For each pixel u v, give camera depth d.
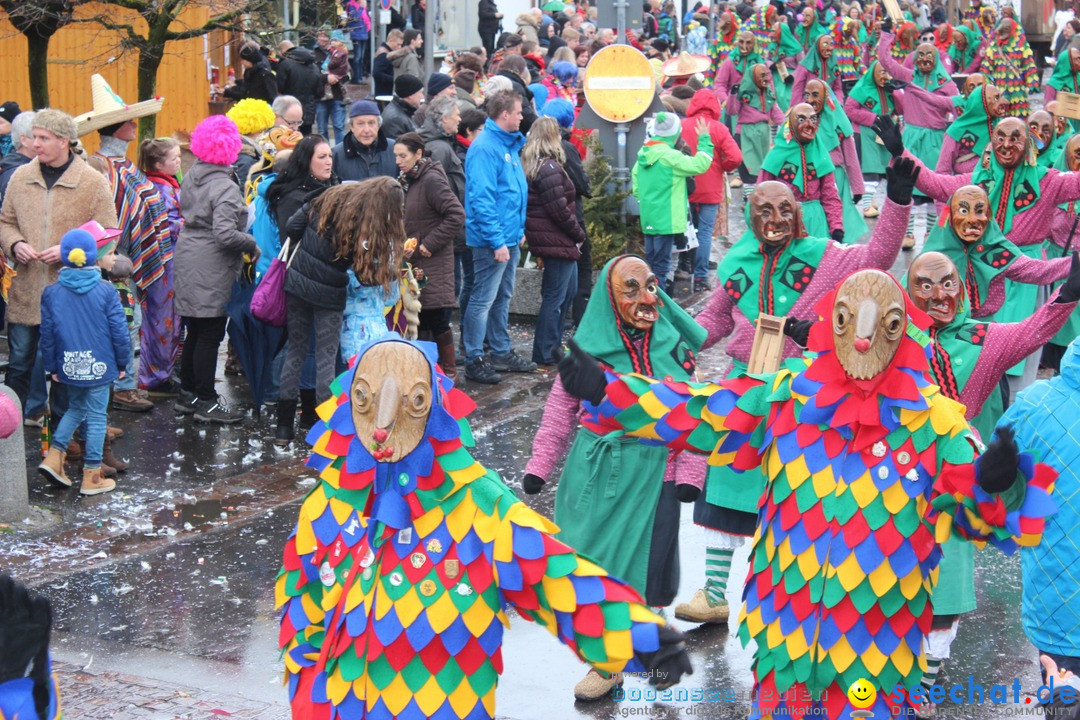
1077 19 28.58
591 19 27.27
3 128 10.56
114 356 7.47
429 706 3.37
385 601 3.39
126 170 8.88
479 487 3.39
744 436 3.98
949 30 23.77
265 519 7.23
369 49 22.34
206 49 18.67
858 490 3.84
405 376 3.30
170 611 6.02
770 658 4.02
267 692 5.21
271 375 9.28
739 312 6.03
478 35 20.58
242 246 8.59
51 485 7.62
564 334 11.40
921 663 3.96
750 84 17.00
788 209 5.86
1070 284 5.33
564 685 5.39
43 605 2.65
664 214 11.73
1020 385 8.06
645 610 3.21
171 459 8.25
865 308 3.73
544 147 10.05
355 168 9.54
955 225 6.95
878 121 5.70
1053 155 10.38
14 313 8.13
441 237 9.34
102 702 5.04
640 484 5.14
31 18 11.48
